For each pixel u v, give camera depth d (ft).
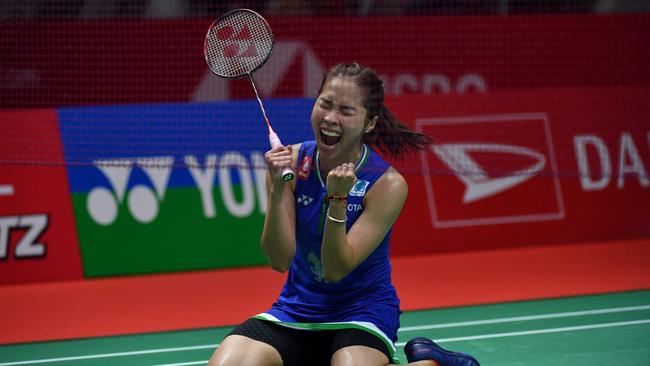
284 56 57.82
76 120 49.65
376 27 58.85
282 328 24.77
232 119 51.29
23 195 48.83
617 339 34.99
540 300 42.16
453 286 45.52
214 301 43.86
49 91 54.90
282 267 24.70
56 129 49.52
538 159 55.16
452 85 60.18
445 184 53.72
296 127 51.88
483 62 60.34
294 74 58.08
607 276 46.98
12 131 48.83
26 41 54.44
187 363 33.32
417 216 53.26
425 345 26.20
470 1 63.41
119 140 50.08
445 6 63.46
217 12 59.82
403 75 59.52
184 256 50.57
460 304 41.78
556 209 55.42
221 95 56.80
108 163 46.21
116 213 49.90
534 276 47.32
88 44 54.85
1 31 54.24
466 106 54.19
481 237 54.13
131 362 33.68
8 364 33.86
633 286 44.65
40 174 49.11
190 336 37.55
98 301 44.34
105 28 54.95
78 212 49.55
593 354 32.94
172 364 33.24
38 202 48.98
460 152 53.88
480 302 42.11
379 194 24.66
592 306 40.73
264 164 51.44
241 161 51.26
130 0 58.23
